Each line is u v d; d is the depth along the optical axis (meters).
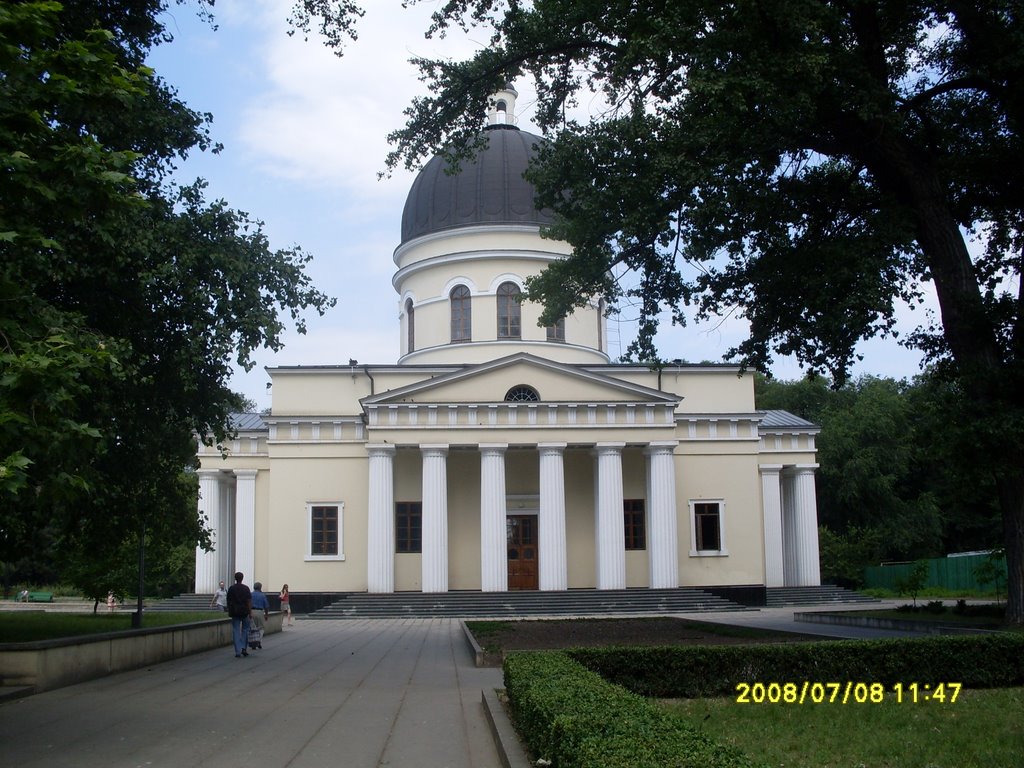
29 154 10.45
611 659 14.23
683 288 23.42
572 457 46.41
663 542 42.69
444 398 43.62
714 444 46.31
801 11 18.20
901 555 66.56
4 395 9.33
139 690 16.09
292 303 20.12
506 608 40.88
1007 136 22.03
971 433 19.41
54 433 9.74
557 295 24.53
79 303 18.31
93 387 16.92
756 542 45.59
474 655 20.08
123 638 19.14
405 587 44.50
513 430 43.03
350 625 35.84
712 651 14.41
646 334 23.78
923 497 66.06
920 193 21.47
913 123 22.48
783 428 49.16
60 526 23.02
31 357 9.28
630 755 6.41
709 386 48.44
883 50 21.50
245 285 19.19
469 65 23.19
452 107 23.66
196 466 24.14
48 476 10.50
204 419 21.94
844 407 74.69
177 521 25.00
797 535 48.94
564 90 23.58
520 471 46.31
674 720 7.82
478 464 46.00
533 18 21.81
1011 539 20.64
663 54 18.89
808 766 9.53
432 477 42.72
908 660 14.73
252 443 47.34
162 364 20.05
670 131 19.77
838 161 24.81
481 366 43.59
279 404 46.75
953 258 21.30
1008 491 20.75
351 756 10.34
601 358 51.16
